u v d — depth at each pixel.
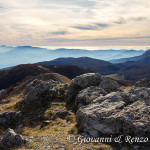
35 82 34.94
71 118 17.81
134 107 13.44
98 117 13.30
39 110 22.95
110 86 24.69
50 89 27.94
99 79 26.56
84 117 14.28
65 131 14.73
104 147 10.77
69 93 26.06
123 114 12.45
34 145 12.34
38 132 16.19
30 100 25.50
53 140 12.88
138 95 15.43
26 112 23.06
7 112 20.70
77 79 27.09
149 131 10.75
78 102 20.98
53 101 25.47
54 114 19.75
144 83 27.39
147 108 12.77
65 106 23.33
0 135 17.22
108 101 15.74
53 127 16.39
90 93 20.75
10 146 12.81
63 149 11.23
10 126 19.31
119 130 11.86
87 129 13.55
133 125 11.24
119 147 10.77
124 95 16.12
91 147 10.90
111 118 12.44
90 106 15.73
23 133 16.55
